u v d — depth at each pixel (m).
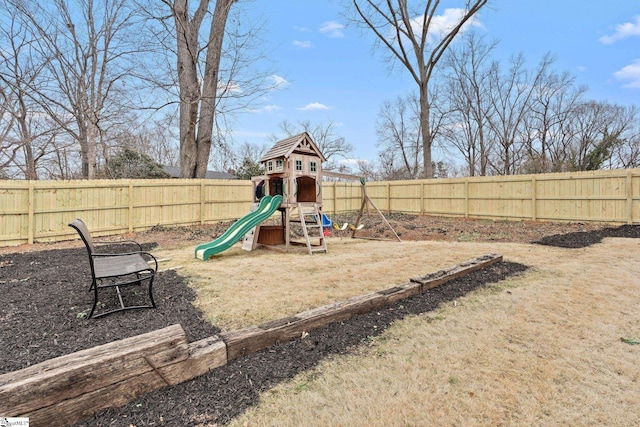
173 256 5.88
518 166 24.48
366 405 1.73
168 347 1.81
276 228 7.45
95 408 1.58
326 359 2.19
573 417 1.63
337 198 15.30
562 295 3.42
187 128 10.75
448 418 1.63
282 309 3.07
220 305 3.17
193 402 1.72
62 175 14.80
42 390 1.42
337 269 4.75
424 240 7.95
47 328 2.55
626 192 8.59
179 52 10.55
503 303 3.21
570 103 23.86
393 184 15.22
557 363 2.12
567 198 9.76
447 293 3.51
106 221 8.75
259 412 1.67
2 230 7.16
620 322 2.74
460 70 23.73
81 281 3.97
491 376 1.98
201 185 10.79
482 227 9.80
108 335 2.43
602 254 5.43
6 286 3.77
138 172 16.06
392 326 2.70
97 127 11.67
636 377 1.96
